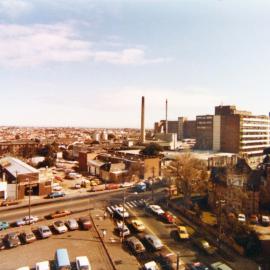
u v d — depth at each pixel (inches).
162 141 6520.7
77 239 1646.2
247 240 1546.5
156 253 1477.6
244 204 2155.5
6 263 1344.7
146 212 2155.5
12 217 2000.5
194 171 2404.0
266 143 6107.3
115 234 1727.4
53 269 1293.1
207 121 5885.8
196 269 1267.2
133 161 3373.5
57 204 2343.8
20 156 5123.0
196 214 2038.6
